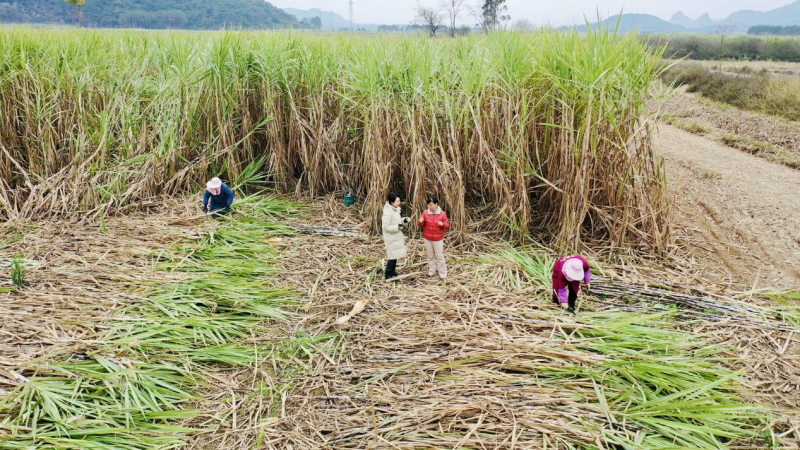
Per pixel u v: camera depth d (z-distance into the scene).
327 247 6.91
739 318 5.05
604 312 5.13
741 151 13.02
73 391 3.81
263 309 5.20
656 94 6.49
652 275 6.07
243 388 4.12
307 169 9.21
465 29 21.33
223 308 5.23
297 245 6.96
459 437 3.48
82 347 4.28
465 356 4.38
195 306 5.09
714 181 10.18
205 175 8.94
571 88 6.60
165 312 4.92
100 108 9.18
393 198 5.80
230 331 4.84
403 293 5.66
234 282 5.72
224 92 8.94
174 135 8.73
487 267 6.21
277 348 4.66
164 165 8.51
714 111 18.22
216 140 9.14
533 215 7.54
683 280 5.94
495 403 3.80
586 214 7.08
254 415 3.82
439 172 7.16
